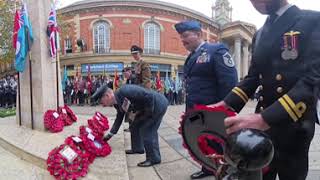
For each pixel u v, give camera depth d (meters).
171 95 21.44
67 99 19.66
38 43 5.99
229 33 47.94
